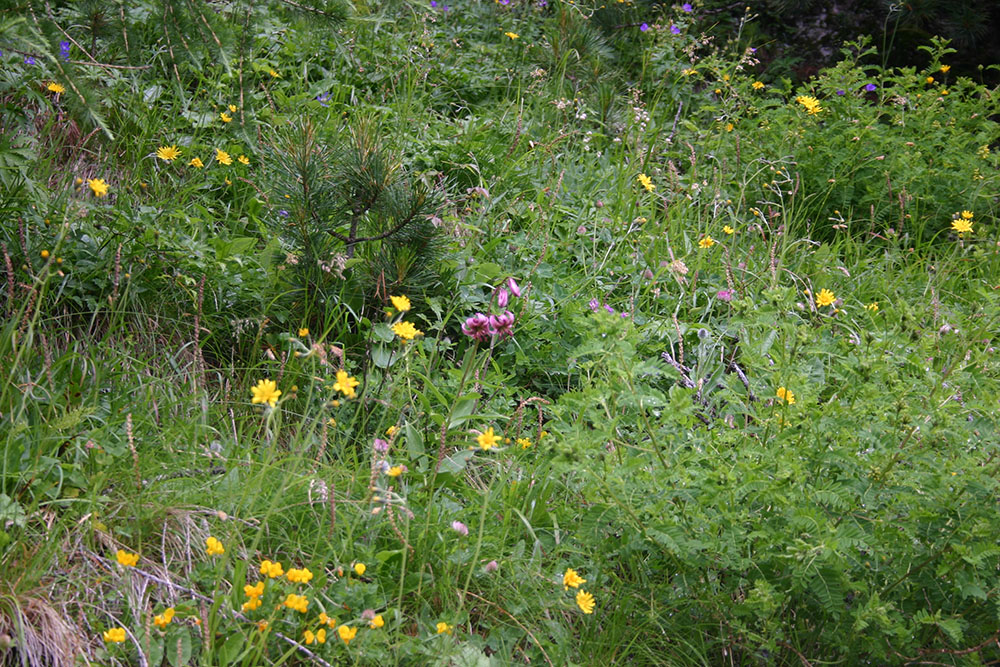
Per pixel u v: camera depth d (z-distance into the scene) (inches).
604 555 110.3
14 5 110.8
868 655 107.9
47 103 154.5
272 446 114.3
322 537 109.7
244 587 96.5
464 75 238.7
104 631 95.8
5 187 133.3
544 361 153.6
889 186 214.5
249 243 143.5
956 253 207.6
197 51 123.1
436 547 111.0
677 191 209.6
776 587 104.5
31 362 122.9
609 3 285.6
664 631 108.9
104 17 130.0
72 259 136.4
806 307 172.9
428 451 129.7
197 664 93.7
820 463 104.0
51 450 112.3
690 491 103.0
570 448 97.9
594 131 236.7
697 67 257.0
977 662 98.1
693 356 159.9
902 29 285.4
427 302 145.9
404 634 101.1
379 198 141.0
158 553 107.0
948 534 101.0
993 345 156.7
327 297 143.3
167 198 161.5
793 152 225.6
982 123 238.8
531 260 170.7
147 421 119.0
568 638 106.9
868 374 107.3
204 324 141.0
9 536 99.6
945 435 105.7
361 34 229.9
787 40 294.8
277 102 198.2
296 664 96.5
